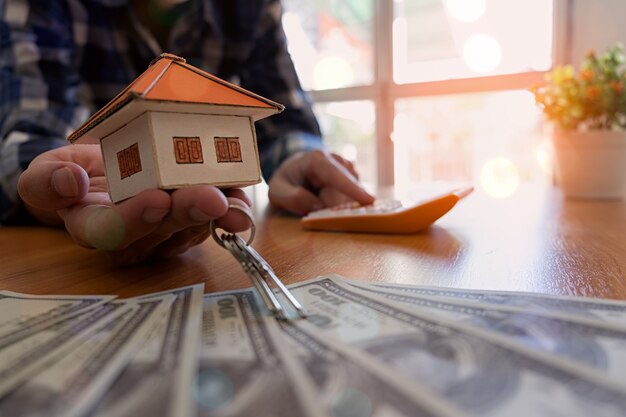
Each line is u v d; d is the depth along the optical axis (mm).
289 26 1989
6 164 620
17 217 628
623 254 379
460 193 515
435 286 297
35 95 728
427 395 159
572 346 196
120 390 168
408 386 166
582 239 449
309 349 200
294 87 1008
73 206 323
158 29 946
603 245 417
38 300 289
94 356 198
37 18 779
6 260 416
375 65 1845
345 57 1922
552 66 1572
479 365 181
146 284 326
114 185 306
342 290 290
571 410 150
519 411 149
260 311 255
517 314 236
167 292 296
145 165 271
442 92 1751
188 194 258
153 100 245
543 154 1604
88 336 222
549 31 1578
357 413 150
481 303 256
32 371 186
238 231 276
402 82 1836
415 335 212
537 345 197
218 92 273
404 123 1853
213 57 1022
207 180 278
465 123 1768
